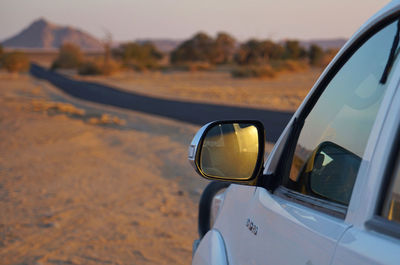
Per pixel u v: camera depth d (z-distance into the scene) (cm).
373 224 115
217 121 199
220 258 225
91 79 8019
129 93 4738
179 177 1002
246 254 194
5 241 562
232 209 234
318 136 174
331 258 124
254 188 210
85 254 526
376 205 117
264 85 6178
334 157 156
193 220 680
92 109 3044
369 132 138
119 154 1299
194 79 8200
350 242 119
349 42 167
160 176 1012
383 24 151
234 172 198
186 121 2302
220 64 14538
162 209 733
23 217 666
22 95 4053
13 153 1232
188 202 785
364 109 146
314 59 11956
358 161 139
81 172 1014
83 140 1547
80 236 589
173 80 7906
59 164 1098
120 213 704
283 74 9231
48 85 6000
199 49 14450
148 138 1670
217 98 3962
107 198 798
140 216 690
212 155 198
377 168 122
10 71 9562
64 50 13288
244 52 12038
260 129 199
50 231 605
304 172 174
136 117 2530
